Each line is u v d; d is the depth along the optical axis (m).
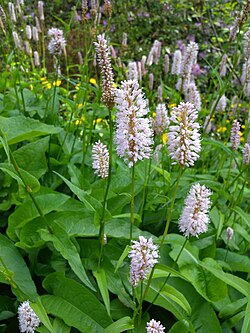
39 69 0.62
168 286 0.26
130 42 0.91
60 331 0.27
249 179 0.50
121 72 0.47
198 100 0.44
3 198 0.36
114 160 0.40
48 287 0.29
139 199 0.38
